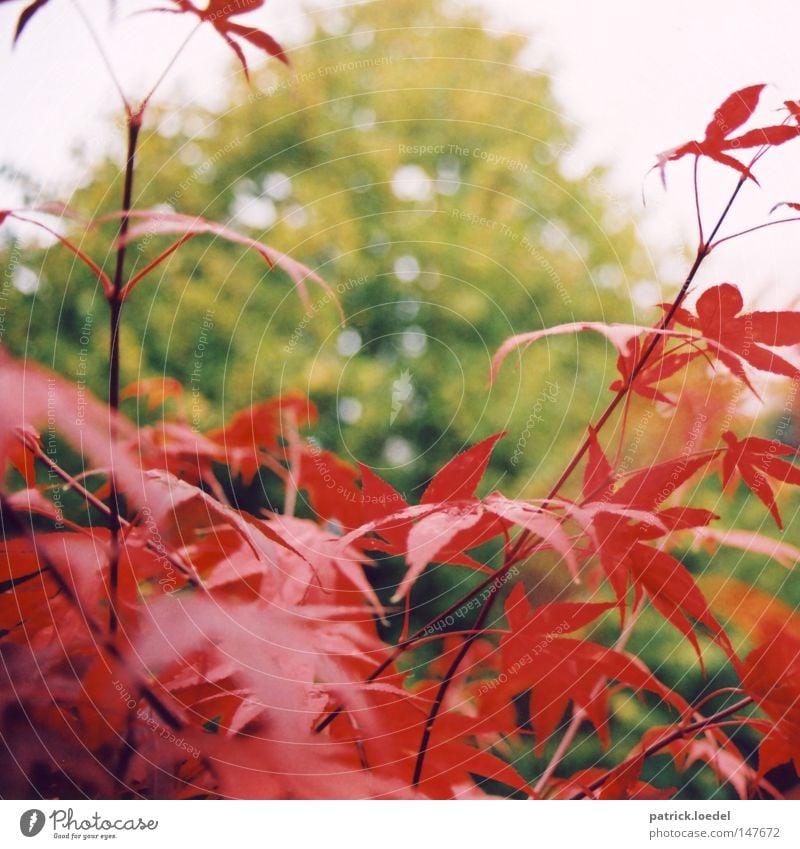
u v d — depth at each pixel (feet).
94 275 6.27
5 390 1.90
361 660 2.08
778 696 2.16
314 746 1.92
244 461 2.57
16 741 1.90
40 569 1.94
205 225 2.11
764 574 5.85
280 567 2.19
